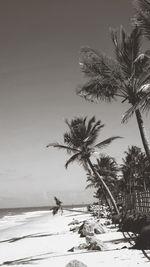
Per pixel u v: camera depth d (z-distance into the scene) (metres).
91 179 55.25
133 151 48.69
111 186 54.59
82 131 32.16
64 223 48.31
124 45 16.30
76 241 20.12
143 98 13.30
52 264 12.20
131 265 9.65
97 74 16.84
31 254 17.17
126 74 16.50
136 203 22.88
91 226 22.42
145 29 13.77
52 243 20.80
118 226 23.91
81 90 17.44
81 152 32.50
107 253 12.50
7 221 82.19
